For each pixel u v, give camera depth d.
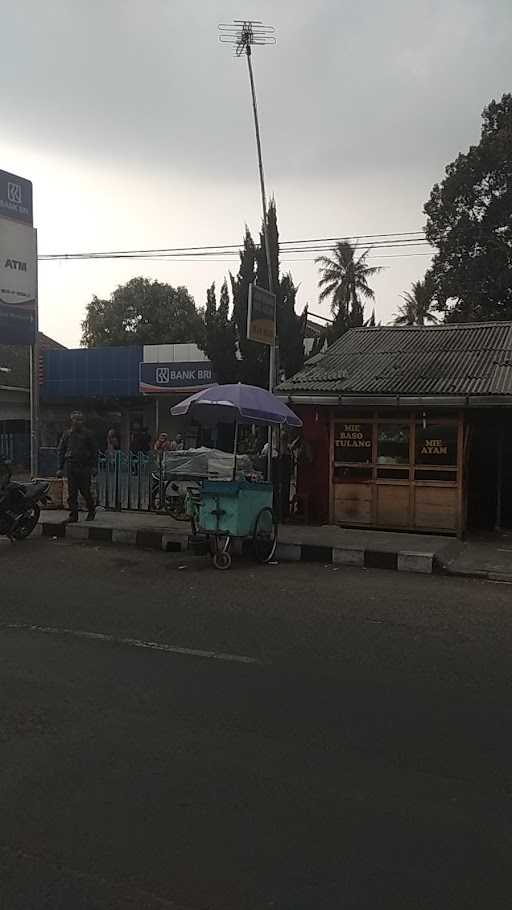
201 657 5.70
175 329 43.47
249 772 3.81
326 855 3.07
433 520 11.73
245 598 7.78
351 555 10.08
